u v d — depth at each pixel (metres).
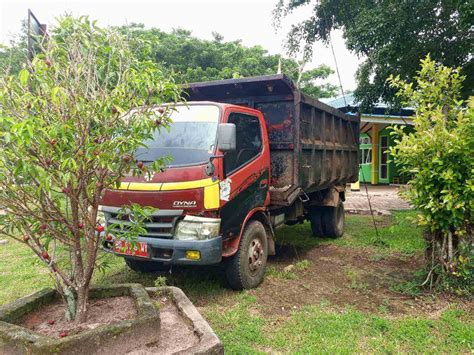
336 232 7.53
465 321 3.78
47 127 2.13
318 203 7.24
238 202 4.48
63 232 2.61
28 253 6.33
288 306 4.21
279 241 7.42
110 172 2.57
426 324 3.70
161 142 4.43
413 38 8.09
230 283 4.61
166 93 2.62
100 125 2.38
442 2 7.66
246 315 3.94
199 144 4.32
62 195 2.53
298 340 3.45
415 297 4.39
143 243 4.07
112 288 3.04
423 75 4.92
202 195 4.01
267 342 3.40
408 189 4.68
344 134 8.02
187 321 2.88
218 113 4.51
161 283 4.37
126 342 2.39
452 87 4.81
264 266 4.98
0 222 2.45
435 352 3.23
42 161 2.24
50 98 2.23
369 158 21.11
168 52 15.99
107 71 2.50
